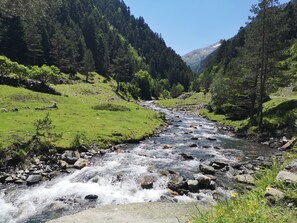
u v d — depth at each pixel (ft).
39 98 163.63
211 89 237.86
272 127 124.57
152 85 485.56
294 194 20.11
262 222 17.39
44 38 356.18
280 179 22.79
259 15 144.15
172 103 337.31
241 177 59.77
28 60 316.60
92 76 381.40
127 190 56.13
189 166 74.02
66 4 542.16
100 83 348.18
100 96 250.98
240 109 170.19
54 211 46.16
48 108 140.26
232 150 98.78
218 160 80.07
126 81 497.05
